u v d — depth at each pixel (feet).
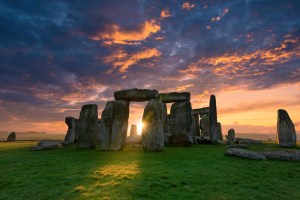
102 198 17.28
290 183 22.04
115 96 53.98
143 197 17.60
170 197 17.70
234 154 37.58
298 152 35.94
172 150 48.34
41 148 51.42
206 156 37.99
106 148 48.24
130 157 36.94
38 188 19.85
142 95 51.19
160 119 48.44
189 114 63.31
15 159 35.99
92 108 55.83
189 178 23.02
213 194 18.60
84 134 53.83
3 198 17.66
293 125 58.44
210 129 73.10
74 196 17.75
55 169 27.45
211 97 76.07
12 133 107.14
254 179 23.27
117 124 49.75
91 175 23.93
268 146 60.03
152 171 25.80
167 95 67.62
